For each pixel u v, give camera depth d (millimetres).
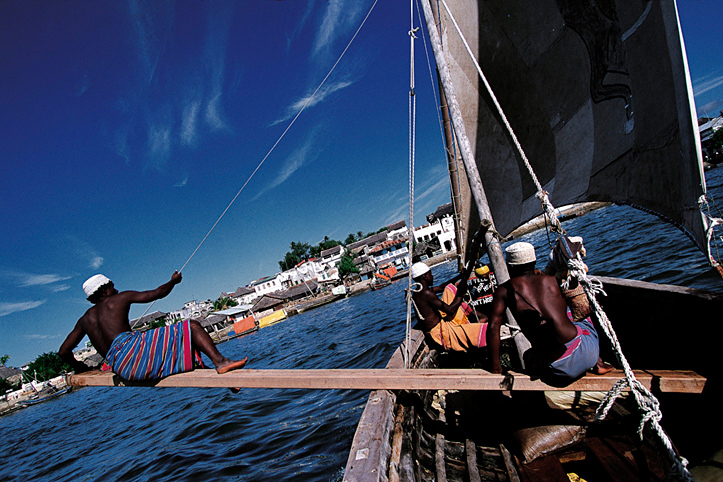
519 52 4129
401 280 50531
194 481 5000
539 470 2422
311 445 5141
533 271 2502
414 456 2619
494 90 4488
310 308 53125
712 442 2367
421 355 4344
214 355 3055
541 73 4090
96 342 3129
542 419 2857
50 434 16484
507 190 5070
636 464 2215
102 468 7504
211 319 57156
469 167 3049
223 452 5855
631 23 2883
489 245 3021
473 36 4371
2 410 46719
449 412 3502
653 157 3055
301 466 4555
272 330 42094
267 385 2865
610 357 3795
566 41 3727
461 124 3094
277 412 7266
